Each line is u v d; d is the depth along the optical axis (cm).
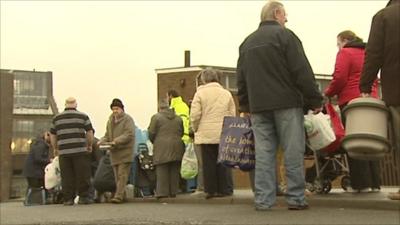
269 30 551
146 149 966
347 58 617
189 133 854
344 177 679
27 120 4188
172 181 854
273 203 550
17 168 3834
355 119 338
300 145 539
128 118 898
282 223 439
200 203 754
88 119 946
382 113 338
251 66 551
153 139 853
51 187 1095
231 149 597
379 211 519
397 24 446
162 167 848
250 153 596
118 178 897
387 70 449
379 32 454
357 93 611
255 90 546
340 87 619
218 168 749
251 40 560
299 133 539
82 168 931
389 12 452
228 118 608
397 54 443
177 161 849
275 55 539
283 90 535
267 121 552
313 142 593
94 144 1082
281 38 541
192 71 2314
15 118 4138
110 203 909
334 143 613
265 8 570
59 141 926
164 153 839
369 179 655
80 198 937
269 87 538
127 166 898
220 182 750
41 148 1159
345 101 616
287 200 545
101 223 512
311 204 590
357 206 554
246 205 659
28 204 1127
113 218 557
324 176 652
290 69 536
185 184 952
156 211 629
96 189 967
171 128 849
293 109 536
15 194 3688
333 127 611
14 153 3906
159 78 2380
